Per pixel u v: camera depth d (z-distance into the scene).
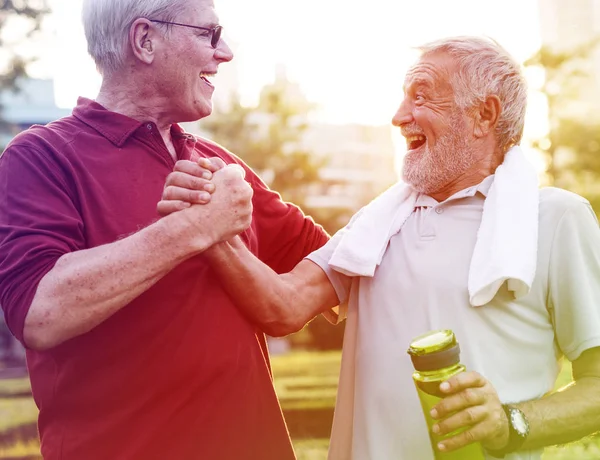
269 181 24.09
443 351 1.71
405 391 2.04
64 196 1.99
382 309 2.13
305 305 2.25
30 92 14.59
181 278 2.05
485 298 1.97
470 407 1.73
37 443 8.50
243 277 2.10
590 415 1.94
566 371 4.85
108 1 2.09
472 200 2.14
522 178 2.07
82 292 1.84
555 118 14.60
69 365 2.00
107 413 1.99
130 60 2.11
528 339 2.01
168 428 2.00
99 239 2.01
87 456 1.98
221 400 2.05
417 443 2.02
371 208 2.26
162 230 1.90
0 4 13.38
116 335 1.99
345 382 2.23
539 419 1.90
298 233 2.50
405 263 2.13
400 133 2.26
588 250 2.00
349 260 2.18
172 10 2.09
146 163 2.10
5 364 17.11
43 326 1.85
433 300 2.05
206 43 2.14
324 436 7.79
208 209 1.94
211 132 24.09
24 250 1.89
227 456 2.04
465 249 2.07
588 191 14.28
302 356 20.03
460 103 2.13
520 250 1.96
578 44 14.62
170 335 2.02
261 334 2.31
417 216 2.20
